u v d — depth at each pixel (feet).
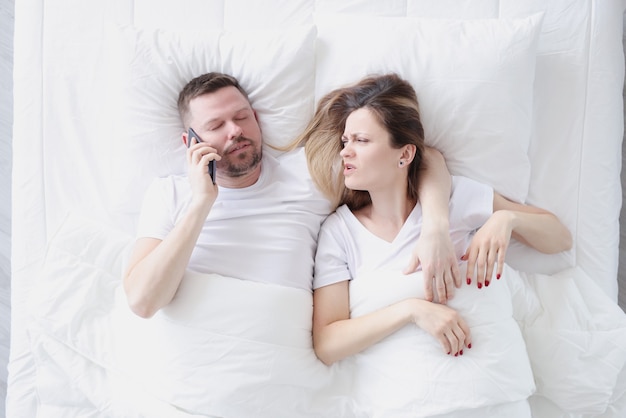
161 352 4.50
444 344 4.29
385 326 4.39
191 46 5.10
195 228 4.43
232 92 4.82
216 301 4.46
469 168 5.01
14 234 5.42
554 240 4.91
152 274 4.36
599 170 5.03
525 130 5.00
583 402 4.66
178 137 5.11
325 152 4.96
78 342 4.87
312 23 5.32
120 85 5.12
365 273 4.70
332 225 4.95
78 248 5.04
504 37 4.92
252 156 4.83
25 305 5.28
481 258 4.45
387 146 4.59
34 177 5.46
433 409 4.31
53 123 5.48
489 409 4.35
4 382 6.62
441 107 4.93
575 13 5.09
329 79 5.12
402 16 5.26
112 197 5.26
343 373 4.68
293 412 4.50
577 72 5.07
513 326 4.51
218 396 4.39
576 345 4.65
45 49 5.54
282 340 4.47
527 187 5.07
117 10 5.50
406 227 4.71
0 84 6.66
